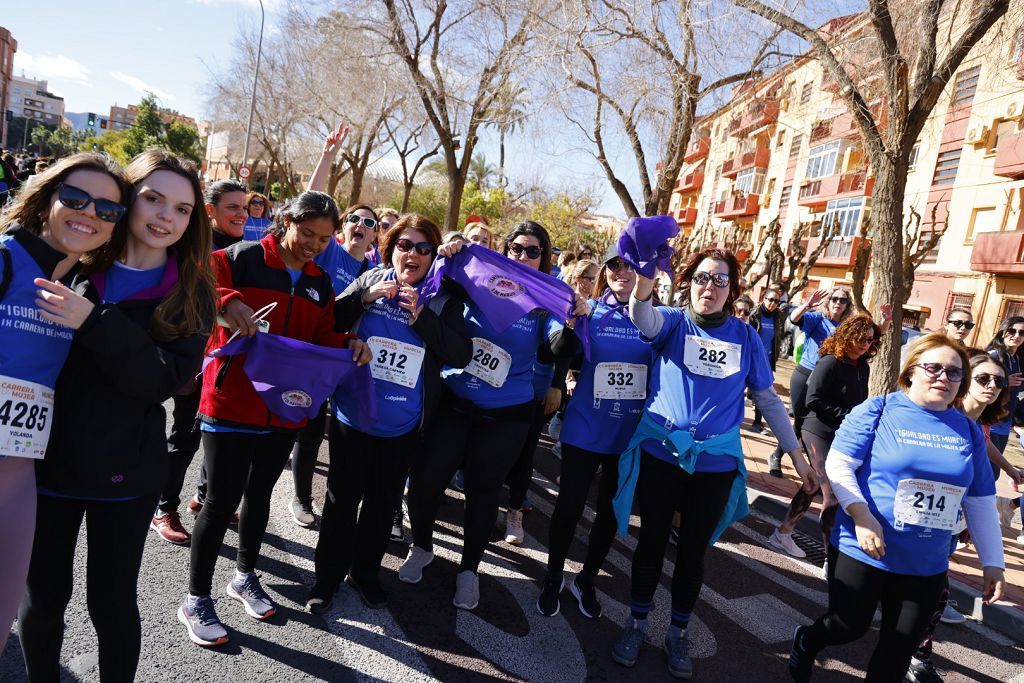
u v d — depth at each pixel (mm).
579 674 2918
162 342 1925
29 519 1733
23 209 1785
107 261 1932
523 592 3594
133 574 1982
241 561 2918
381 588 3223
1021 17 8055
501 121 12344
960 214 21297
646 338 3191
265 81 28500
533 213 33562
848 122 25438
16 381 1668
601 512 3449
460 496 4934
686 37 9891
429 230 3055
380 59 15055
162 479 2041
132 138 64500
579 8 9719
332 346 2908
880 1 7984
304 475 3908
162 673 2416
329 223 2703
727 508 3068
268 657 2631
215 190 4113
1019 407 5777
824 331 5992
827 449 4441
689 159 28047
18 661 2424
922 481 2570
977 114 20266
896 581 2615
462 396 3268
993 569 2631
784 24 8750
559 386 4121
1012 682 3512
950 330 5438
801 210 30781
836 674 3291
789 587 4254
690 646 3338
